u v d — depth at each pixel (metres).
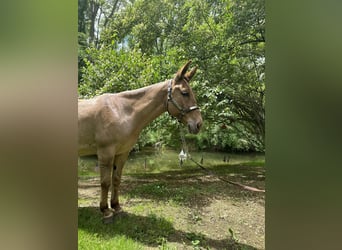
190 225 2.14
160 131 3.90
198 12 4.26
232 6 3.96
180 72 2.08
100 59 3.68
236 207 2.49
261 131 4.27
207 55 3.96
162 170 4.00
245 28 3.92
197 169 4.04
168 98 2.08
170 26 4.53
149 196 2.78
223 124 4.16
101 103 2.05
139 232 2.01
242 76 3.97
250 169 3.91
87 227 1.99
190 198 2.71
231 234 1.97
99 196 2.73
